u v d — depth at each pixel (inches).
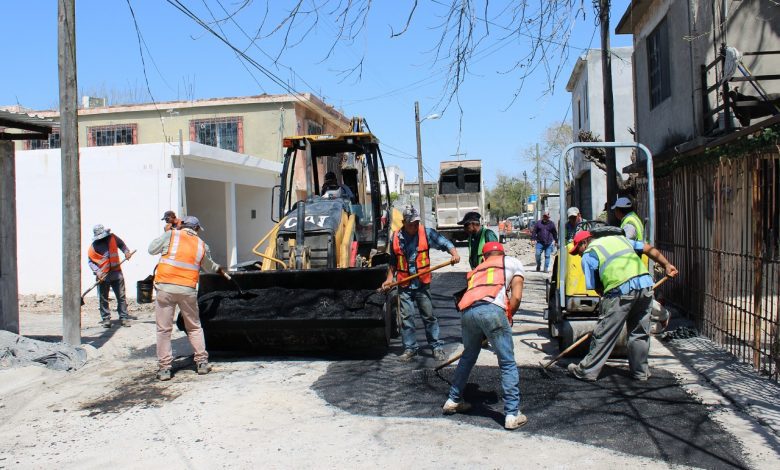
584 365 254.8
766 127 259.1
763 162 262.4
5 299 333.7
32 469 183.3
